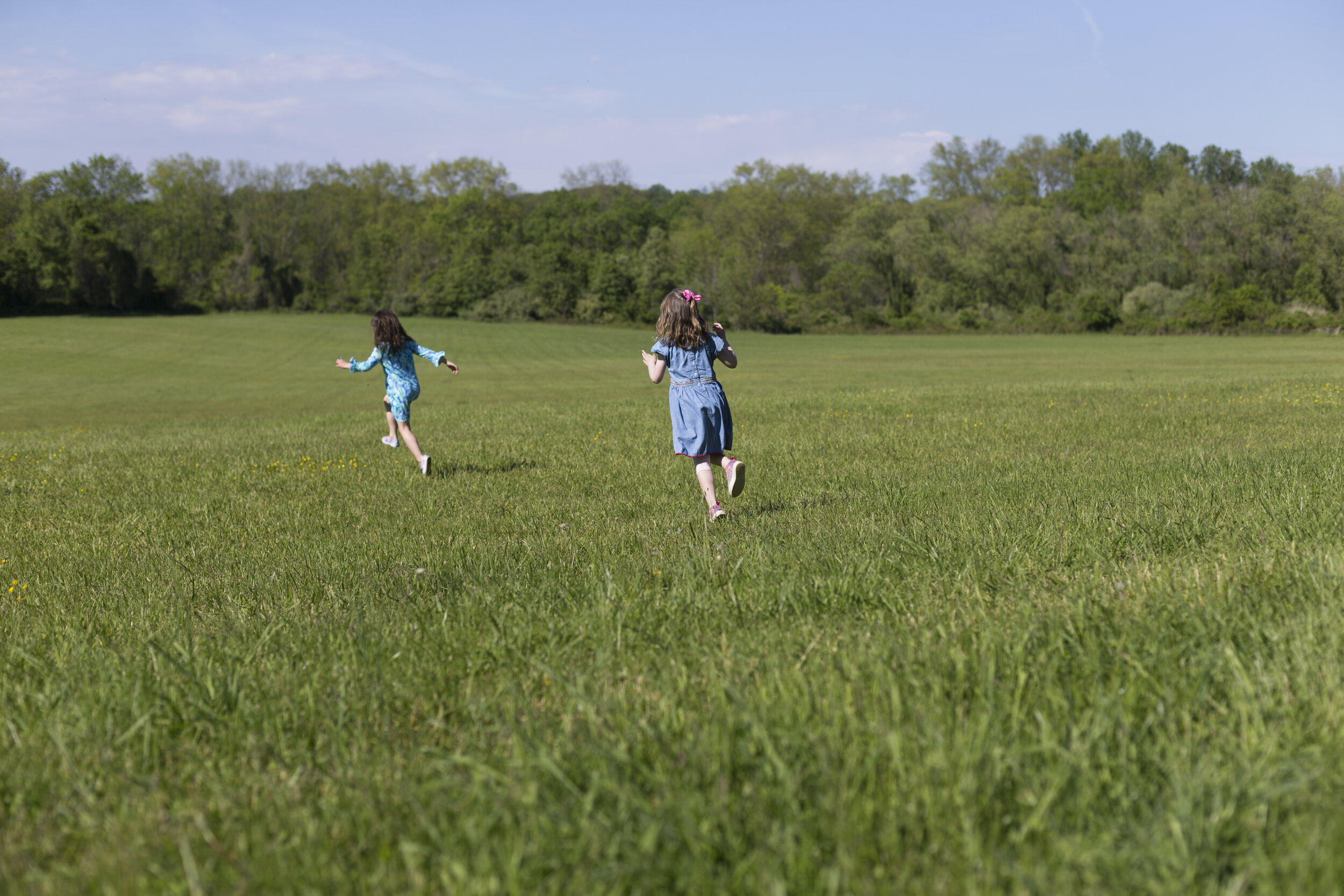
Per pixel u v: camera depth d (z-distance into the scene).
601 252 112.38
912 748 2.09
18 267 85.38
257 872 1.86
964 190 112.06
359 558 5.65
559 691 2.83
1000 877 1.71
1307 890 1.59
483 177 116.50
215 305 99.38
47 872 1.98
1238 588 3.36
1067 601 3.44
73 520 7.84
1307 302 79.88
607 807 2.02
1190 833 1.74
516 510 7.36
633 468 9.47
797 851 1.79
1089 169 114.12
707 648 3.16
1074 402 15.14
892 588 3.92
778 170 99.12
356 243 107.62
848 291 95.31
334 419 18.17
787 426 12.93
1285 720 2.16
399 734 2.67
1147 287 83.81
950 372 38.91
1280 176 86.38
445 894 1.76
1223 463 7.77
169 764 2.53
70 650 3.81
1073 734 2.13
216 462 11.23
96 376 49.16
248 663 3.36
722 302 91.81
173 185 101.00
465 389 37.28
